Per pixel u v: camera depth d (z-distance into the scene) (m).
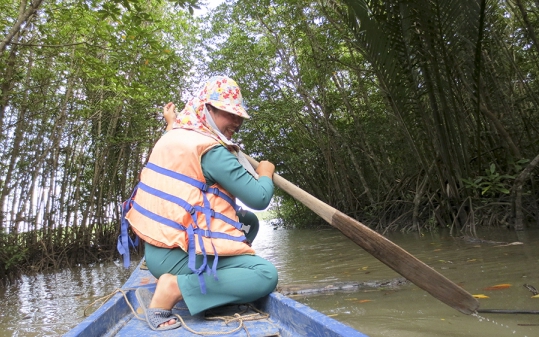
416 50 5.54
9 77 6.57
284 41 11.31
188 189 1.99
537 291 2.57
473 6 5.07
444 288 1.99
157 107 10.23
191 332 1.79
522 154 6.71
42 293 5.69
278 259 5.85
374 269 4.02
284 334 1.73
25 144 9.05
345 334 1.24
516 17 6.75
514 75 7.71
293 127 12.64
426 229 7.56
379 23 5.55
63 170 10.59
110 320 1.95
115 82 6.73
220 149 2.04
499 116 6.68
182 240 1.95
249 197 2.05
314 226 12.99
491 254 4.11
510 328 2.00
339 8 6.19
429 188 7.93
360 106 10.61
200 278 1.88
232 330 1.77
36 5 5.20
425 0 5.11
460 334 1.99
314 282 3.64
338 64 9.81
